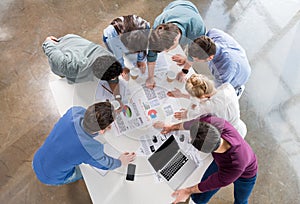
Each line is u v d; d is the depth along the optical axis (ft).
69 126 6.15
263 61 11.13
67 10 11.43
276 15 11.89
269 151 10.09
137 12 11.64
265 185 9.73
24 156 9.57
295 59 11.23
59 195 9.25
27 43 10.87
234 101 7.36
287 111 10.53
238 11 11.86
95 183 6.59
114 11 11.57
